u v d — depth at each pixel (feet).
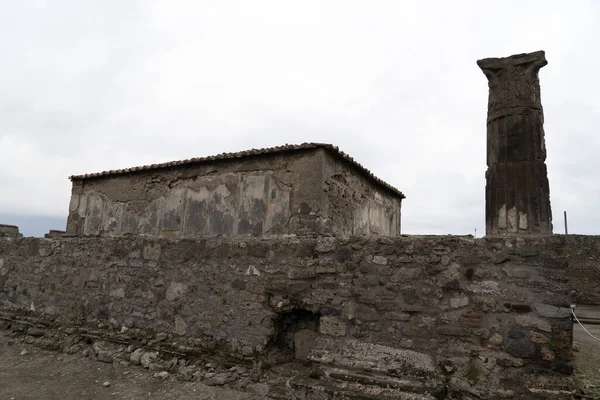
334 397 12.60
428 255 13.32
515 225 14.11
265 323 15.56
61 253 22.16
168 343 17.48
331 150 24.94
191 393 14.61
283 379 14.32
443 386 12.10
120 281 19.66
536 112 14.83
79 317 20.68
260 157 26.91
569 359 11.28
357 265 14.38
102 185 34.71
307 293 15.08
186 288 17.69
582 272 43.47
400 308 13.47
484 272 12.51
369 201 32.73
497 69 15.67
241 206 27.17
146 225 31.53
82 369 17.26
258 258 16.24
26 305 22.91
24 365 17.90
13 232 31.30
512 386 11.57
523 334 11.80
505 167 14.66
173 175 30.81
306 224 24.17
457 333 12.58
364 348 13.62
